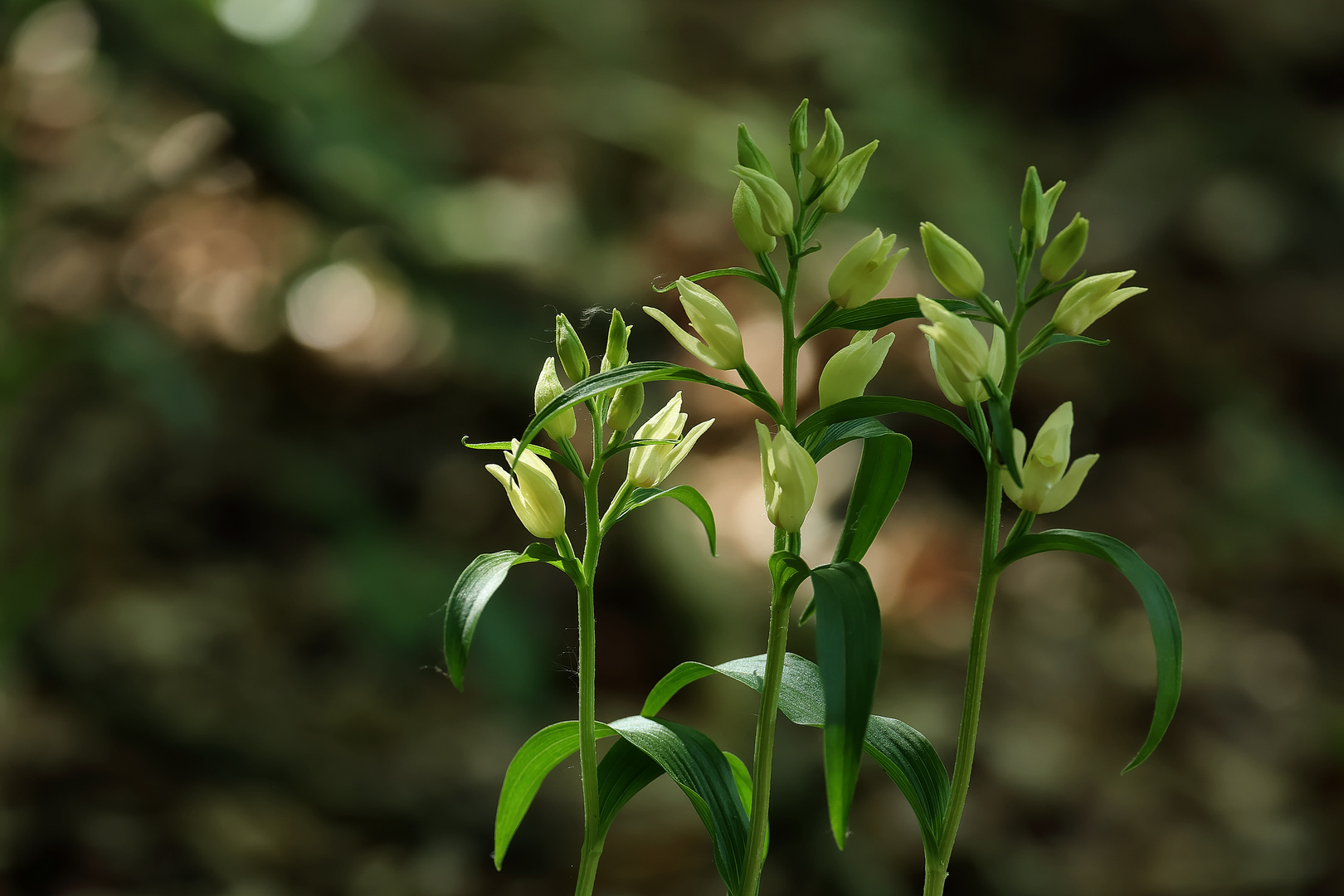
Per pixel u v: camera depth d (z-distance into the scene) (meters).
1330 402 6.21
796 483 1.01
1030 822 3.56
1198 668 4.49
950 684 4.12
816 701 1.17
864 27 7.20
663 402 4.88
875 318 1.07
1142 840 3.55
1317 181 7.17
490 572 1.06
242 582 4.15
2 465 3.67
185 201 5.32
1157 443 5.76
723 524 4.49
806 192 1.12
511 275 5.23
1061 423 1.00
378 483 4.61
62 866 3.01
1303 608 4.98
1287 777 3.97
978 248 5.67
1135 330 6.06
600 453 1.12
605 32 7.09
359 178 5.48
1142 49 7.92
